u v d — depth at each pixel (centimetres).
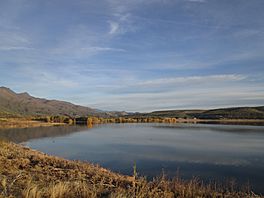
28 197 754
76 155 3183
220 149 3691
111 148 3825
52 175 1340
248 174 2211
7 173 1168
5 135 5894
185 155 3167
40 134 6338
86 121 13925
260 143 4381
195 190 1278
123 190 987
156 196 987
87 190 877
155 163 2672
